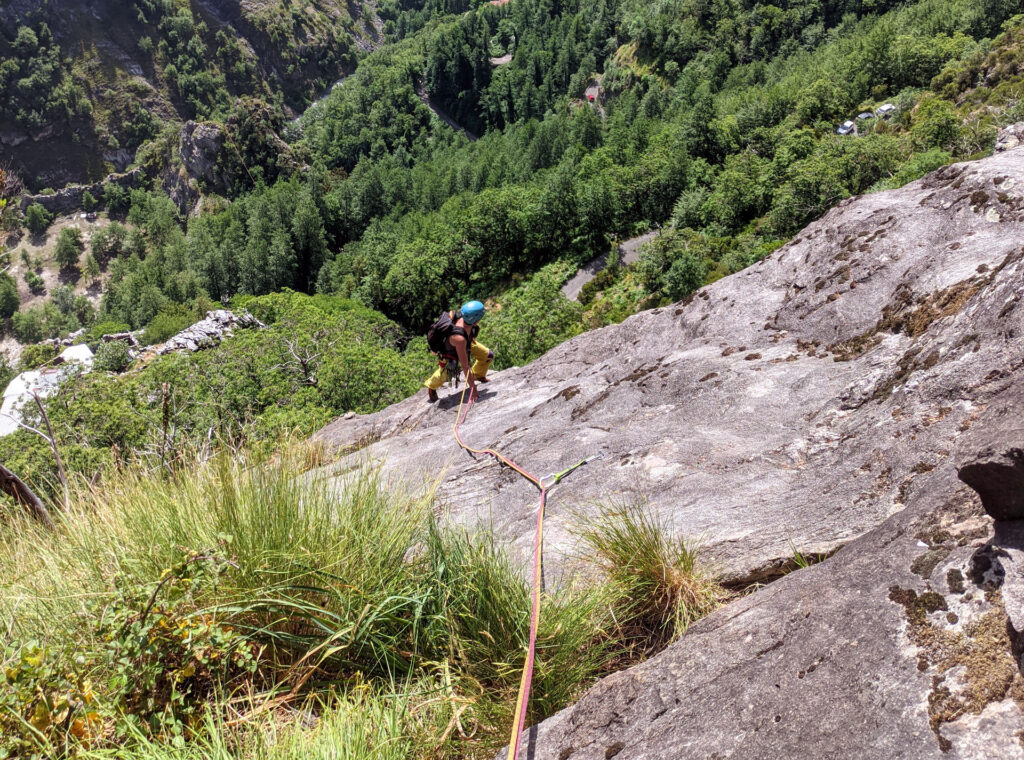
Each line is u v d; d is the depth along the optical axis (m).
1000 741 1.61
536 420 5.91
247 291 118.38
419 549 3.67
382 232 107.38
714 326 6.08
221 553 3.14
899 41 116.19
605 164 111.62
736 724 2.08
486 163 136.00
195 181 189.75
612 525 3.52
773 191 78.44
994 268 4.17
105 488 4.13
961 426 3.05
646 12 187.88
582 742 2.43
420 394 8.38
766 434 4.21
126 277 158.75
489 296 83.88
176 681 2.76
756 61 157.12
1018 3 121.75
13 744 2.49
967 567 2.05
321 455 5.37
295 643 3.18
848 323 5.02
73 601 3.20
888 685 1.90
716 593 3.13
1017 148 5.75
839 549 2.88
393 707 2.68
